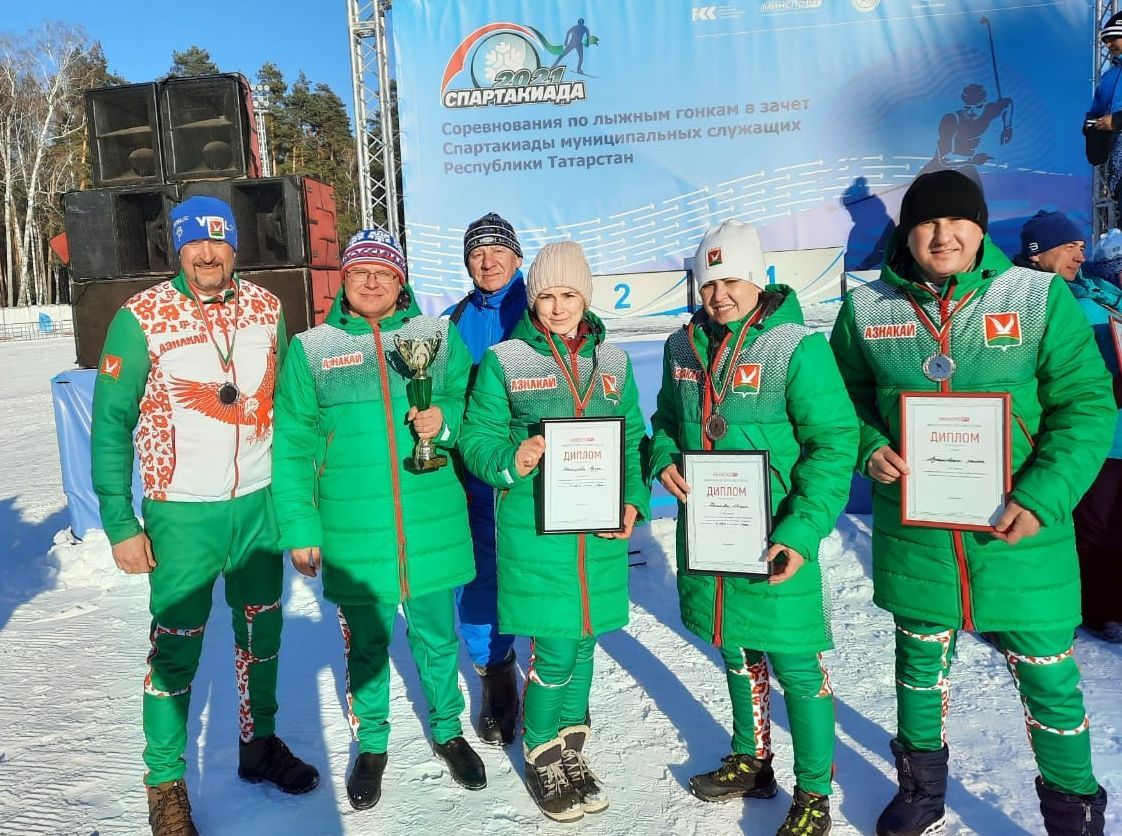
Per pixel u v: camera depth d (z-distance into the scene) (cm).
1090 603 347
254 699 260
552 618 228
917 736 216
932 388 202
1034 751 205
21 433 1082
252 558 251
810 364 206
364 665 250
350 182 4381
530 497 232
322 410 242
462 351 260
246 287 251
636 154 536
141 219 582
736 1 519
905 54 518
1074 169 518
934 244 194
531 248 546
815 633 213
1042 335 190
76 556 490
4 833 236
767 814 236
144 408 235
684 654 350
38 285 4144
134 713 312
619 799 246
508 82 532
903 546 208
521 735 291
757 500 209
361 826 237
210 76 570
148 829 238
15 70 3884
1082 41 509
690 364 227
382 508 240
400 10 530
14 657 369
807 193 533
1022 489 186
